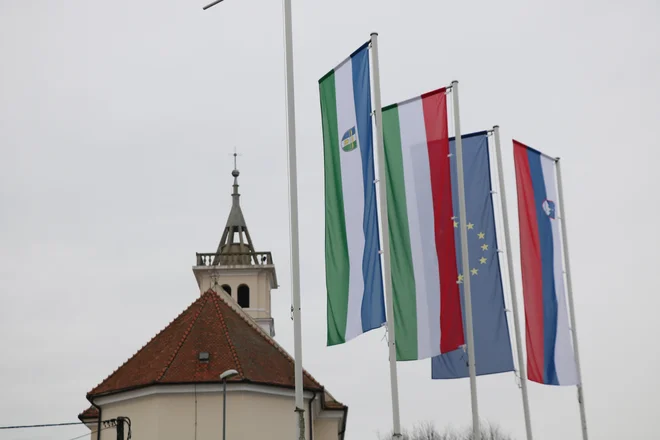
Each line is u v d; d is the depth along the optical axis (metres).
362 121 32.12
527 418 39.75
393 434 29.94
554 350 39.09
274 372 53.16
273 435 50.72
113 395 51.47
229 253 82.12
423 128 34.47
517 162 40.28
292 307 30.95
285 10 33.25
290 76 32.88
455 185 37.34
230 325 56.09
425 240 33.50
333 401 61.06
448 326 32.81
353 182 32.09
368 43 32.62
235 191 87.88
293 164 32.09
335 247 32.22
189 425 49.75
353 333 31.12
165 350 53.75
